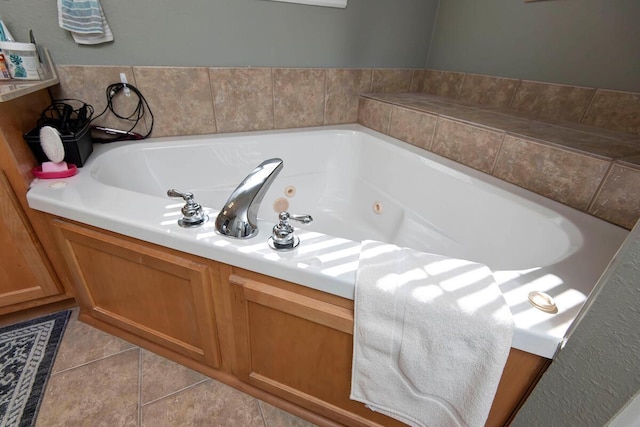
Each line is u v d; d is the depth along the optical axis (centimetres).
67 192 89
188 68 136
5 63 101
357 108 180
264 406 94
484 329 53
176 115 142
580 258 72
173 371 102
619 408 43
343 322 66
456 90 173
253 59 147
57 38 115
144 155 133
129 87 130
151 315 96
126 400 93
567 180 94
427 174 129
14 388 95
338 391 80
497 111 140
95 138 131
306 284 66
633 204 81
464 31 165
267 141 153
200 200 147
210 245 71
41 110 112
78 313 121
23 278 105
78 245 91
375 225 155
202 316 84
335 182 172
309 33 153
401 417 71
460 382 59
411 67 189
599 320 44
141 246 80
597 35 113
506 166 109
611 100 112
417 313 57
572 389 49
